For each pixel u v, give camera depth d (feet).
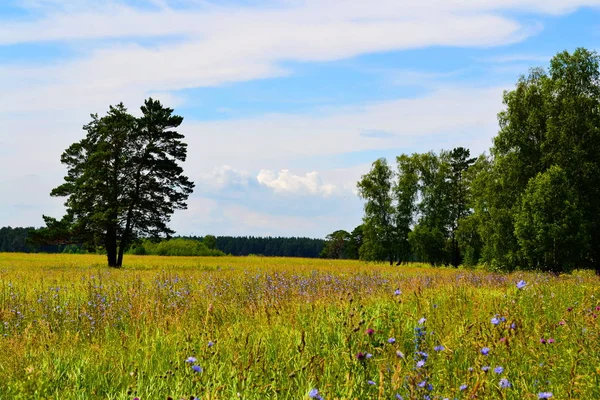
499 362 16.57
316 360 17.98
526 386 14.44
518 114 126.93
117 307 35.68
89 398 17.34
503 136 129.18
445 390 14.14
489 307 27.22
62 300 39.86
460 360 17.04
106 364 21.16
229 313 33.65
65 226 143.33
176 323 29.12
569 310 24.04
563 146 118.42
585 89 119.85
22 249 489.26
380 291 41.60
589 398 14.28
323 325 25.75
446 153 234.79
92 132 147.84
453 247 223.92
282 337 23.93
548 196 110.83
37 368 19.19
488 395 13.25
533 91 126.72
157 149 143.54
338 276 60.18
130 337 27.12
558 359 17.13
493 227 127.95
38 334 28.78
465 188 223.51
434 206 222.07
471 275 65.62
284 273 60.08
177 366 19.51
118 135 142.00
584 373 16.25
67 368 20.68
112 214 137.08
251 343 21.84
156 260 191.01
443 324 23.04
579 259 110.52
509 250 121.60
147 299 36.22
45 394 16.71
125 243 146.41
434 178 225.56
